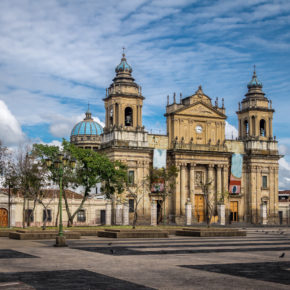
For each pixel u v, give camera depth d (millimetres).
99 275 23484
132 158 94125
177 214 96375
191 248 38594
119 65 98312
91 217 89938
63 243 39469
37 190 74625
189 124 99500
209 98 101938
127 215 89875
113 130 93688
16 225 82000
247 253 34719
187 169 98938
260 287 20531
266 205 103875
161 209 96438
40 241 45750
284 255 33406
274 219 105688
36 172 74000
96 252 34688
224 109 103562
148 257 31484
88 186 76688
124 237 51906
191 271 25047
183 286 20641
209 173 100312
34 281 21531
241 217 103875
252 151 105125
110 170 77625
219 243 44656
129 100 96062
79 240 48156
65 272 24359
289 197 131750
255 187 104625
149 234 52625
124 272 24531
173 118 98375
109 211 86250
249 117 107500
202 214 99688
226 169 101625
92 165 75375
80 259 30062
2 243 43031
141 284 21031
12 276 22922
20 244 41875
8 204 81812
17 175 76375
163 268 26094
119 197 90250
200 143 100562
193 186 98188
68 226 72938
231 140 104812
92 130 142500
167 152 97625
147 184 85312
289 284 21297
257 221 103812
